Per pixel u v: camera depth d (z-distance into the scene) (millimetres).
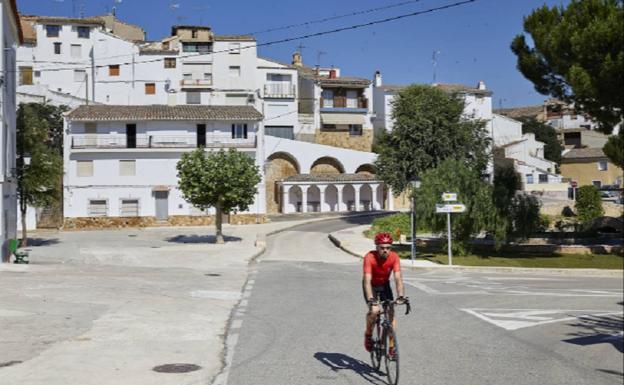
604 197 69000
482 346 11258
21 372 8742
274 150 67750
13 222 32188
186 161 39469
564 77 26391
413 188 32656
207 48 76875
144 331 12156
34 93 67875
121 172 54156
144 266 27922
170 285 20188
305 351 10648
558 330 13055
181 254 33031
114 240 42156
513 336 12312
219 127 55656
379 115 84188
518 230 31984
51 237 44625
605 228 45594
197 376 8867
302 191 66375
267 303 16594
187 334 12047
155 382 8500
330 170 71125
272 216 62750
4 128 27375
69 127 53594
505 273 27625
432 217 31672
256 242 39375
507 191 32031
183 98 76375
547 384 8664
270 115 77250
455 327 13234
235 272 25469
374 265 8922
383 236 8867
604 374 9297
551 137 96375
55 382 8289
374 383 8555
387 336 8594
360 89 81125
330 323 13523
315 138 78688
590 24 23734
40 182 35844
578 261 31438
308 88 80562
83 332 11812
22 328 11977
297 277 23453
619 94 23859
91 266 26969
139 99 76188
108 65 76375
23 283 18953
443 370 9359
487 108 87812
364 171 72625
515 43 29781
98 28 77500
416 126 54250
